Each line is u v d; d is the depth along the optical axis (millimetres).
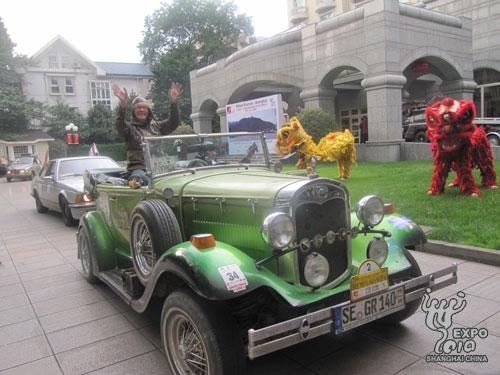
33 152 37500
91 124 41781
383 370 3312
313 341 3809
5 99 36656
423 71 19594
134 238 4062
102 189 5457
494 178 8750
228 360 2914
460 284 4785
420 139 20203
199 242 3113
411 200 8227
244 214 3475
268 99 18891
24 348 4020
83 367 3621
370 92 16875
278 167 4945
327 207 3363
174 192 4090
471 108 7844
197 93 28281
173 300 3184
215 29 42719
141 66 50375
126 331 4246
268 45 21562
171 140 4594
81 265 6312
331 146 11562
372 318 3146
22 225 10883
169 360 3404
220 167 4715
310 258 3219
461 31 19047
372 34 16641
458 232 6168
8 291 5672
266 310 3340
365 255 3689
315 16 36875
